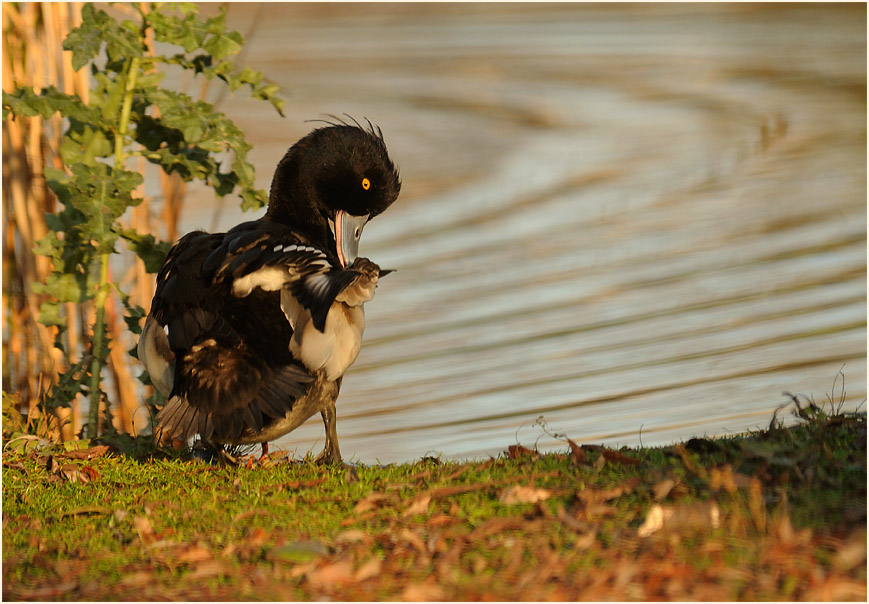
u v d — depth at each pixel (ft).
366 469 27.61
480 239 60.08
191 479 28.22
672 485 22.56
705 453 26.08
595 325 48.06
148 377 33.73
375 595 19.20
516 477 24.50
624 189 68.74
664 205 65.05
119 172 32.48
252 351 26.78
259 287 27.17
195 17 33.76
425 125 85.87
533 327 48.06
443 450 36.19
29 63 36.55
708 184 69.36
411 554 20.89
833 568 19.07
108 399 35.14
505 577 19.49
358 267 28.71
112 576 21.04
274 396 26.53
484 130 84.38
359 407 41.06
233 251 27.48
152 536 23.08
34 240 36.37
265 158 71.92
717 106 91.20
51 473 29.19
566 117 88.63
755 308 48.98
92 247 33.40
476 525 21.98
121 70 33.99
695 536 20.36
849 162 73.41
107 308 36.45
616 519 21.67
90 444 32.65
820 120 85.25
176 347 27.37
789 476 23.47
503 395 40.91
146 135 34.78
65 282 33.73
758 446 25.04
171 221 37.55
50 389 34.99
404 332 48.52
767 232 59.82
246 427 27.91
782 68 105.29
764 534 20.21
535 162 75.66
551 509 22.56
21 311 36.50
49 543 23.38
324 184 34.71
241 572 20.71
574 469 25.34
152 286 37.99
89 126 34.04
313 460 30.19
